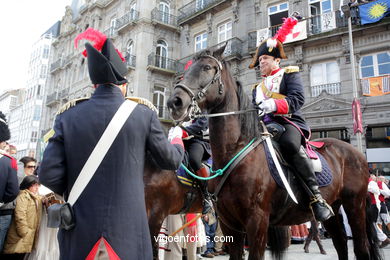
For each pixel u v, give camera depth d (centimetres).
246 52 1588
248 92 1540
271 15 1609
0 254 377
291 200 262
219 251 664
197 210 390
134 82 2011
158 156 159
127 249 138
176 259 456
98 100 157
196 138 381
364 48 1282
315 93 1381
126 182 145
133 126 152
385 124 1218
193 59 257
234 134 249
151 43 2081
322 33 1352
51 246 407
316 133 1393
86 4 2841
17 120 5416
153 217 317
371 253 336
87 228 137
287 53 1466
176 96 216
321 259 567
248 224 231
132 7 2278
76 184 144
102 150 145
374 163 1246
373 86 1241
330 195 302
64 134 150
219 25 1877
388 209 914
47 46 5003
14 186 339
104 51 161
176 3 2266
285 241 299
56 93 2975
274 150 261
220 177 250
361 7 1284
